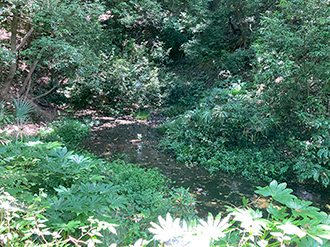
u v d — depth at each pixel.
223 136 6.67
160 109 10.67
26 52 6.76
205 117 6.90
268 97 6.15
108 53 11.02
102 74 10.20
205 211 4.02
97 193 2.67
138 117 9.81
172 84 11.12
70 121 8.00
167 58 12.55
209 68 11.22
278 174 5.57
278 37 5.29
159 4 11.45
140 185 4.07
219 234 1.15
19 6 6.59
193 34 12.18
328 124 5.12
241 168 5.82
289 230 1.09
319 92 5.62
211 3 12.23
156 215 2.89
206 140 6.64
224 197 4.55
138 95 10.59
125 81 10.53
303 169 5.13
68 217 2.22
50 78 9.55
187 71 11.91
